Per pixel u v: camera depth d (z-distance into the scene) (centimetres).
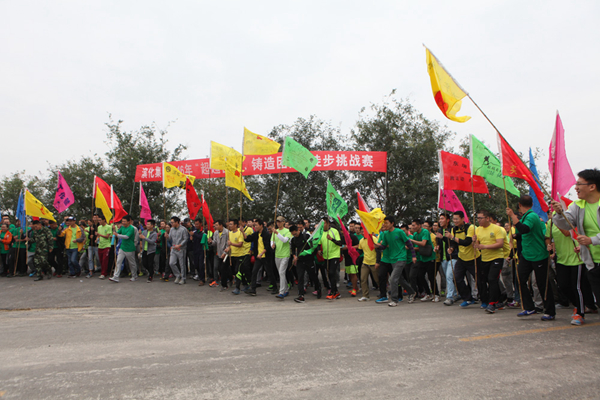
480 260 763
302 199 1922
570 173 546
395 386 296
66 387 300
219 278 1224
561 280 552
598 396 276
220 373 329
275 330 516
